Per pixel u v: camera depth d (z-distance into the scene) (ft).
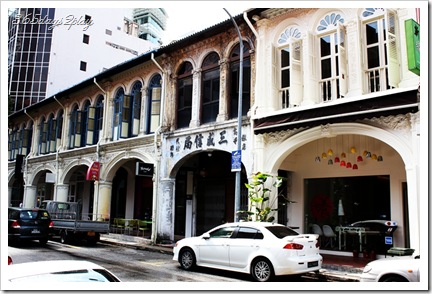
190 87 52.08
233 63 47.16
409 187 30.19
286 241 28.19
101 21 136.46
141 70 59.21
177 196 59.93
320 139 44.11
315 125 35.37
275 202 40.24
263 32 43.09
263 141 40.73
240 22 45.16
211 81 49.44
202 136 48.06
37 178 83.92
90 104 69.87
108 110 64.18
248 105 44.32
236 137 43.80
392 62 32.24
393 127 31.91
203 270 33.58
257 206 38.60
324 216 43.16
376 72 34.99
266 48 42.70
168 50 53.72
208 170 56.85
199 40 50.37
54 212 58.08
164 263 37.35
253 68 43.88
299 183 45.27
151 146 55.06
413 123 30.42
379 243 38.88
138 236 57.00
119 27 144.66
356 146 41.22
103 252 44.29
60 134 77.15
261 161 40.40
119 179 75.82
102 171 62.80
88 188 82.33
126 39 145.79
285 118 37.73
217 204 55.01
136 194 71.10
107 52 135.54
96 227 51.57
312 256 29.01
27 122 90.74
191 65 52.49
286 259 27.68
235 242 30.73
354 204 41.16
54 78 112.37
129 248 49.60
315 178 44.37
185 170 57.77
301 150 45.65
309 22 39.63
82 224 50.39
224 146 45.03
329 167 43.09
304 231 44.09
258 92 42.04
